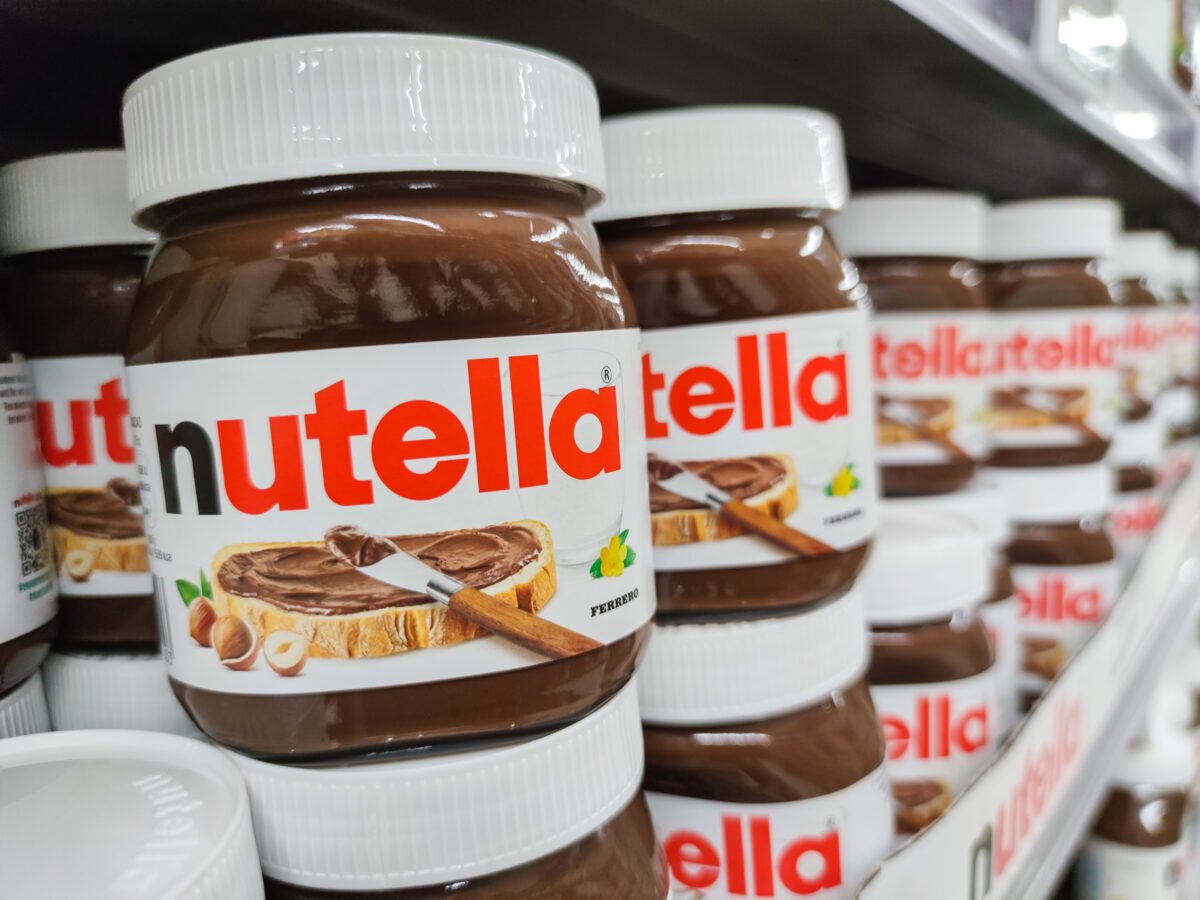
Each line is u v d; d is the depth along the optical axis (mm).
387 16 432
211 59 305
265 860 349
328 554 308
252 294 303
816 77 654
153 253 354
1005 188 1146
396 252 301
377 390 301
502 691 327
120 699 431
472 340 306
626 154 443
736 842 481
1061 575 961
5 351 391
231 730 335
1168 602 1086
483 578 318
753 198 439
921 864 490
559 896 351
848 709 512
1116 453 1240
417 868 334
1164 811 1081
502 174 322
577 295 332
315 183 308
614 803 376
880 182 1011
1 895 284
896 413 728
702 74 615
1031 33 687
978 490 814
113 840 315
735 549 454
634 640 367
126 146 346
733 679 471
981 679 692
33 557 404
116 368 417
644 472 382
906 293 714
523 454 318
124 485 423
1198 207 1475
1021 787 623
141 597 428
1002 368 943
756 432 445
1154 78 1037
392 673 316
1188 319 1562
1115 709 861
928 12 536
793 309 445
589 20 496
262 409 304
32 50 427
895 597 669
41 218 405
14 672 396
